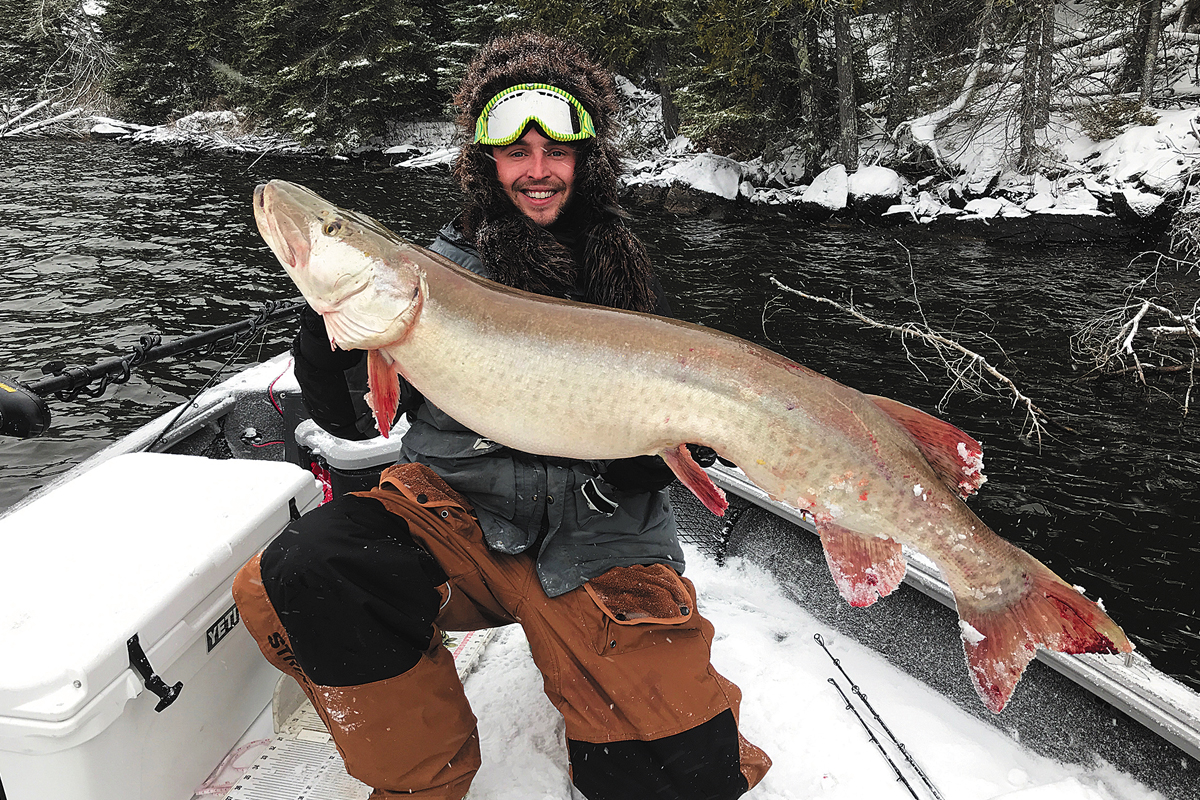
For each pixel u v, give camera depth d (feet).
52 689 4.65
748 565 9.43
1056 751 6.53
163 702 5.24
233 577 6.05
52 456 23.32
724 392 4.91
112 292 40.06
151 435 10.22
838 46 60.75
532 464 5.77
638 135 77.51
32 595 5.29
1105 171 51.34
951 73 63.21
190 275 43.37
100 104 117.60
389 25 92.79
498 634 8.00
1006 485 21.85
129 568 5.58
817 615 8.53
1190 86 57.67
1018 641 5.13
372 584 5.13
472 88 6.39
